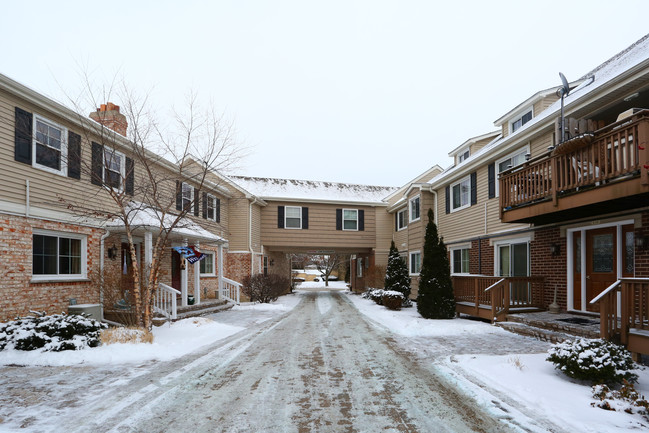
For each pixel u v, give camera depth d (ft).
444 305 37.83
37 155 29.89
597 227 28.73
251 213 69.10
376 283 75.97
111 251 37.88
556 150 26.09
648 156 19.83
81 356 22.41
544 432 12.55
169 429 12.97
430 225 39.81
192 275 56.13
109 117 40.47
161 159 43.70
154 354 23.61
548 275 33.55
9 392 16.75
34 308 29.14
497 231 41.27
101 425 13.28
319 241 78.48
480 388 16.83
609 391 15.43
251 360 22.43
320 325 36.27
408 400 15.56
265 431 12.78
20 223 28.25
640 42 36.22
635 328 20.18
